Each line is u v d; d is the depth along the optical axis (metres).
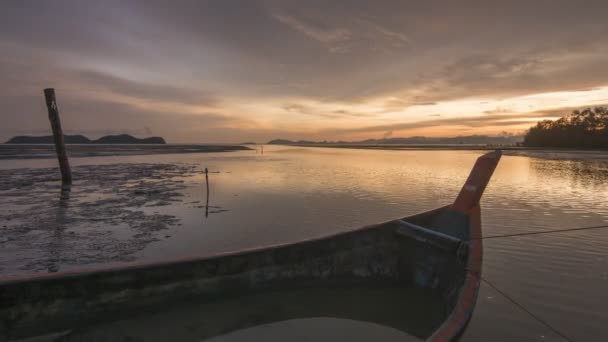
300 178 22.50
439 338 3.18
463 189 6.50
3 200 14.07
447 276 5.15
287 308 4.70
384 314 4.62
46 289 3.84
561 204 13.09
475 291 4.05
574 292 5.07
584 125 84.81
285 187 18.05
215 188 17.67
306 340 3.89
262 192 16.28
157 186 18.52
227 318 4.38
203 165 35.25
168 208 12.47
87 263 6.90
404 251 5.95
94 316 4.06
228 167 32.47
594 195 15.31
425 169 29.78
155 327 4.11
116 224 10.07
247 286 4.95
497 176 23.73
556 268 6.11
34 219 10.72
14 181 20.05
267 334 4.02
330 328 4.20
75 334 3.89
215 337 3.93
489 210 11.94
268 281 5.08
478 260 4.66
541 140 93.12
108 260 7.07
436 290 5.23
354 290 5.41
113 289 4.16
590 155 55.06
